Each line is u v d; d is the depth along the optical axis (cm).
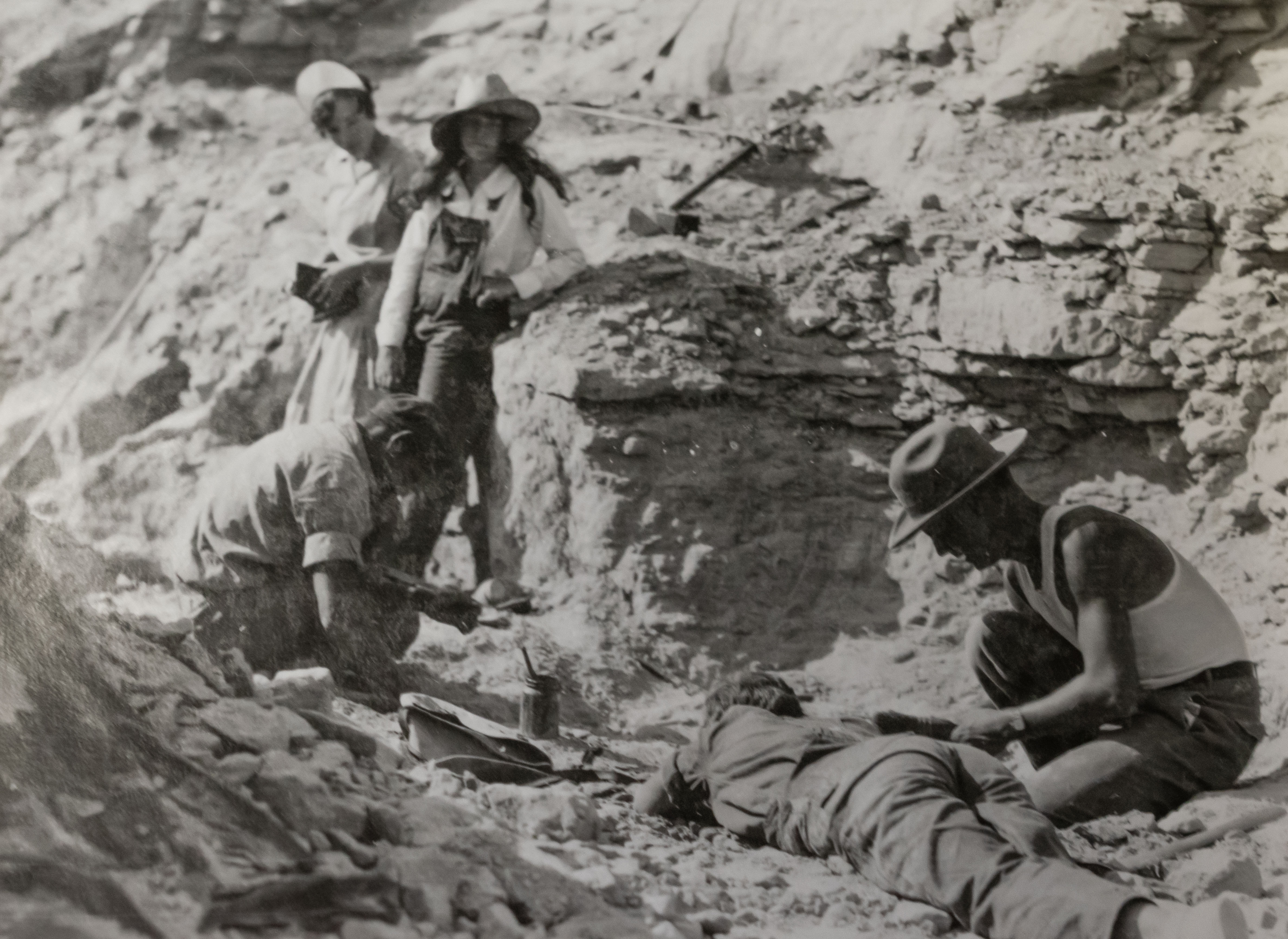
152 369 750
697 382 607
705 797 354
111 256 827
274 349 728
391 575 430
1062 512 379
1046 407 623
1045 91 706
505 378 611
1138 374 608
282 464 422
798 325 639
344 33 902
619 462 589
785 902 298
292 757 300
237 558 418
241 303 759
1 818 269
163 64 900
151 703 304
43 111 898
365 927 259
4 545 349
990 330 623
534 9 870
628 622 568
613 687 533
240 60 903
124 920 255
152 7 903
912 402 630
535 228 631
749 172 725
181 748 293
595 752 431
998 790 310
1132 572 374
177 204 837
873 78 754
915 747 312
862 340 639
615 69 816
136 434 737
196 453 707
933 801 296
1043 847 296
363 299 663
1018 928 274
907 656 560
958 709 529
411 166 694
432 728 365
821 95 759
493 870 281
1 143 884
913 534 388
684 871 309
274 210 806
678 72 799
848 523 599
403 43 890
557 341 609
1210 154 662
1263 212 621
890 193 701
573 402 595
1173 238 621
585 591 576
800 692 545
